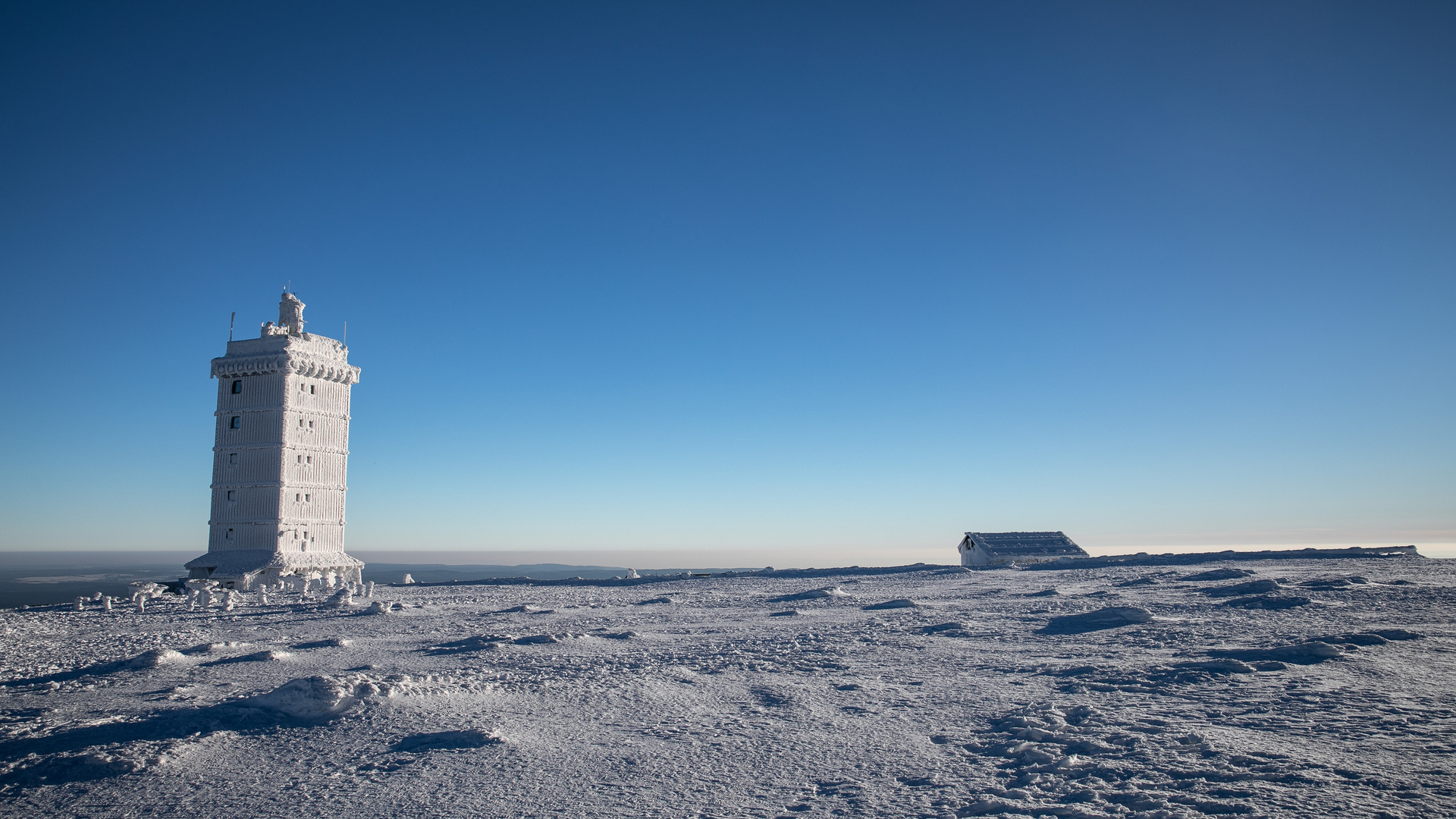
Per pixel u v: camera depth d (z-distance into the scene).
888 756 11.28
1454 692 13.20
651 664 19.95
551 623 30.86
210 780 11.08
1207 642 19.69
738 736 12.65
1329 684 14.02
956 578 48.84
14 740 13.23
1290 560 47.19
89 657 23.31
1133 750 10.80
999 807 9.04
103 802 10.33
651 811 9.43
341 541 61.38
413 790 10.44
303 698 14.54
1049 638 22.05
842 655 20.52
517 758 11.73
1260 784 9.19
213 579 53.81
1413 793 8.66
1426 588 28.55
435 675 18.05
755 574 60.09
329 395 61.09
